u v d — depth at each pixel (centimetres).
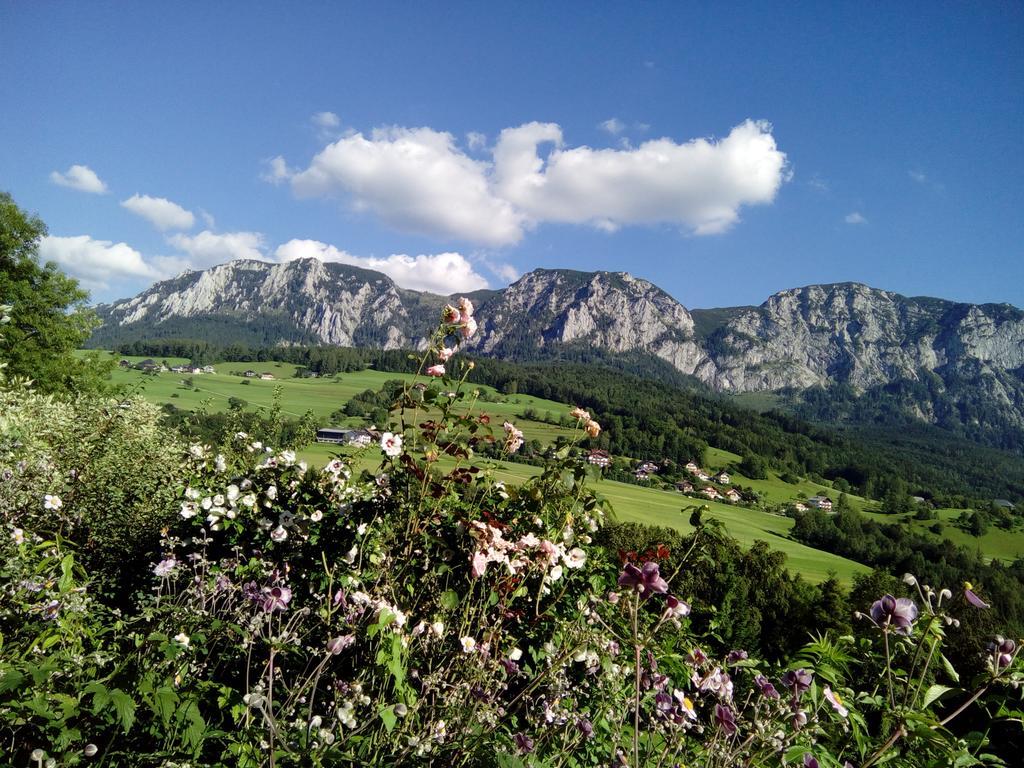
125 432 634
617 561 391
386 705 204
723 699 244
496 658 276
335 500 369
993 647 185
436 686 234
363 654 248
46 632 209
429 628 261
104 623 273
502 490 356
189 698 185
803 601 2228
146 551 399
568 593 345
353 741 194
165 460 554
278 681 231
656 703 241
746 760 212
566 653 265
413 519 310
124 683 176
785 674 223
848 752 255
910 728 181
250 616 254
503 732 250
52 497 404
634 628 195
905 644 206
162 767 166
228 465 491
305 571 321
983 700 183
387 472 335
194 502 374
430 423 321
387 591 281
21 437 461
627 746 249
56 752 165
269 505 363
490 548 283
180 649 189
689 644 321
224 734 180
